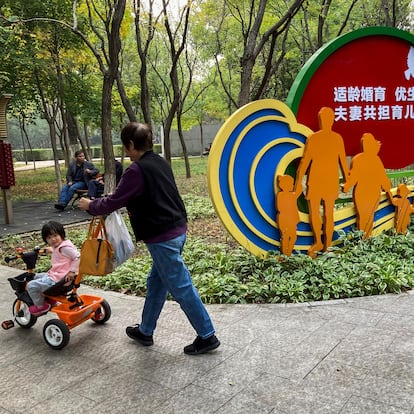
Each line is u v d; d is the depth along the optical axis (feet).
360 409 8.34
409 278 15.15
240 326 12.38
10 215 29.81
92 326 12.95
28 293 12.32
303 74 18.63
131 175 9.91
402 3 46.52
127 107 33.78
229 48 55.47
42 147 197.98
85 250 11.23
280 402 8.73
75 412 8.85
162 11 35.27
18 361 11.14
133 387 9.61
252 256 17.70
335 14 46.50
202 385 9.51
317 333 11.69
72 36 40.22
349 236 19.26
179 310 13.71
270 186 17.40
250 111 16.48
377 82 20.56
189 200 36.81
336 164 18.51
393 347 10.63
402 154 21.63
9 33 32.53
